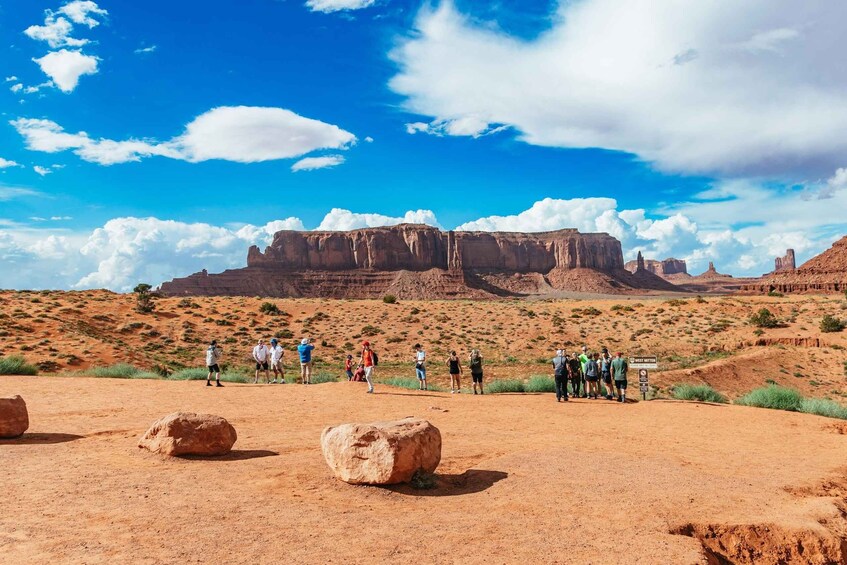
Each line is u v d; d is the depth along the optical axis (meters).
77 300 67.19
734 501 8.73
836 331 64.50
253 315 75.75
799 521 8.05
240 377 29.41
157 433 10.73
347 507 7.80
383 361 60.38
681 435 15.27
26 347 43.88
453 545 6.48
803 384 49.12
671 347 64.12
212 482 8.82
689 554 6.47
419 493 8.66
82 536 6.38
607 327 75.81
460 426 15.55
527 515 7.64
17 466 9.66
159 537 6.40
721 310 84.50
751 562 7.43
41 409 16.62
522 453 11.60
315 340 68.06
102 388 22.02
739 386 46.50
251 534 6.58
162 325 64.75
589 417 18.09
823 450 13.79
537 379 28.98
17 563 5.59
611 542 6.73
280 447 11.80
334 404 19.08
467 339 71.12
